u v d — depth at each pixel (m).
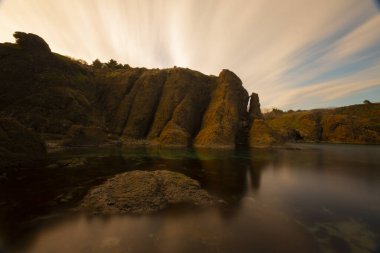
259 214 23.45
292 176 40.47
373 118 151.38
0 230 19.12
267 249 17.00
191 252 16.34
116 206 23.81
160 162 50.81
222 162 53.69
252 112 123.44
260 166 49.47
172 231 19.30
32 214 22.19
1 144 43.72
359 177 40.09
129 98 115.50
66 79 100.19
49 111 83.56
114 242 17.50
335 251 17.03
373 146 109.62
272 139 96.38
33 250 16.42
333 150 88.50
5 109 78.44
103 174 37.84
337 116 154.38
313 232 19.84
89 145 79.88
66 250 16.42
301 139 155.00
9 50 91.38
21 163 45.44
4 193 28.05
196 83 120.81
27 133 50.84
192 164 49.66
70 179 34.53
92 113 100.25
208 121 102.56
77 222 20.62
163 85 122.38
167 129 99.06
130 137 103.50
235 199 27.81
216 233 19.19
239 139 104.88
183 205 24.95
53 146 69.88
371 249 17.38
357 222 22.03
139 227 19.89
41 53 98.38
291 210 24.75
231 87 114.69
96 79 121.31
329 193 30.88
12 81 85.25
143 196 25.88
